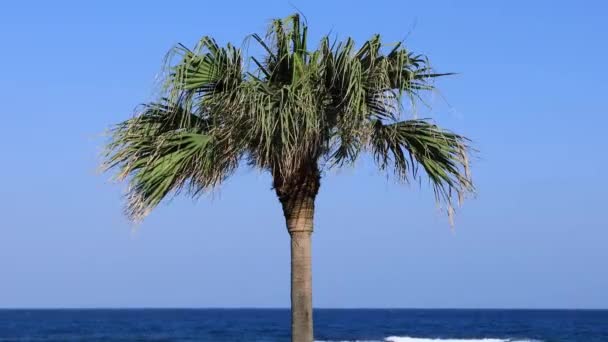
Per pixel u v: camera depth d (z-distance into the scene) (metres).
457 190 9.38
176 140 8.79
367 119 9.04
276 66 8.97
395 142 9.44
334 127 9.14
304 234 9.41
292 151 8.80
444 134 9.26
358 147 9.10
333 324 124.75
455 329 102.31
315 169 9.39
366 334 89.88
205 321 139.00
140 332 94.56
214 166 9.04
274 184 9.46
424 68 8.91
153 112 9.09
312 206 9.45
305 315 9.36
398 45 8.78
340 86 8.79
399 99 8.77
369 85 8.80
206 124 9.20
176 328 106.25
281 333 91.38
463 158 9.25
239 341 75.12
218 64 8.90
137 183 8.87
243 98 8.53
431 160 9.41
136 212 8.91
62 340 77.19
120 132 8.99
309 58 8.88
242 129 8.84
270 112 8.51
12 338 81.25
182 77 8.67
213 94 9.06
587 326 110.94
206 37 8.80
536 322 129.88
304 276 9.39
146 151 9.02
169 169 8.80
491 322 130.62
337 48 8.62
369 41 8.69
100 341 74.88
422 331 96.62
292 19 9.04
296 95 8.55
